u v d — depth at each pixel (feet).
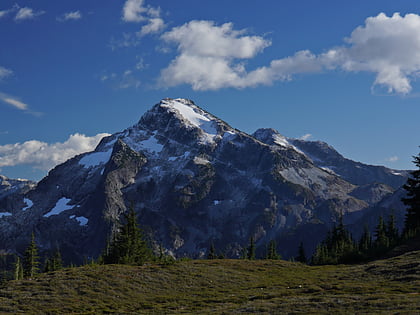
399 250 325.21
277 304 153.07
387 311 120.98
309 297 162.40
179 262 300.20
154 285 235.40
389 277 204.13
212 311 158.61
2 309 189.37
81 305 197.06
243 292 210.38
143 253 375.45
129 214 385.29
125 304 198.59
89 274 246.06
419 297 138.21
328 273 254.68
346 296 154.20
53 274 252.01
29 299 204.74
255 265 303.89
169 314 164.35
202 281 244.22
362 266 258.98
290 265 309.42
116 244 368.07
